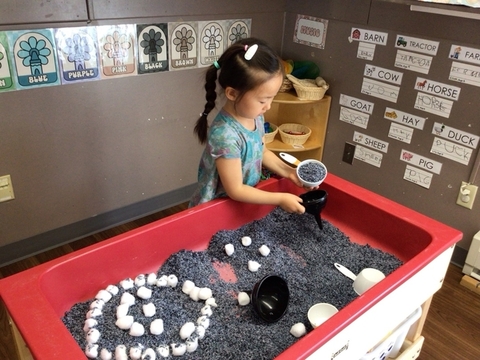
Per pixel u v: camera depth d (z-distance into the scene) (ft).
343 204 4.42
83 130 6.00
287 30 7.64
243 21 7.04
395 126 6.53
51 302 3.15
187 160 7.33
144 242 3.65
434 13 5.58
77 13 5.37
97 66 5.78
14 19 4.98
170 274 3.73
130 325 3.16
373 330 3.24
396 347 4.11
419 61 5.98
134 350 2.91
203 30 6.61
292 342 3.18
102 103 6.03
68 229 6.43
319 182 4.29
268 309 3.42
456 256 6.31
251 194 3.99
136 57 6.08
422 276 3.53
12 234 5.92
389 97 6.48
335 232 4.37
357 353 3.20
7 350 4.66
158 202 7.30
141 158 6.76
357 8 6.48
